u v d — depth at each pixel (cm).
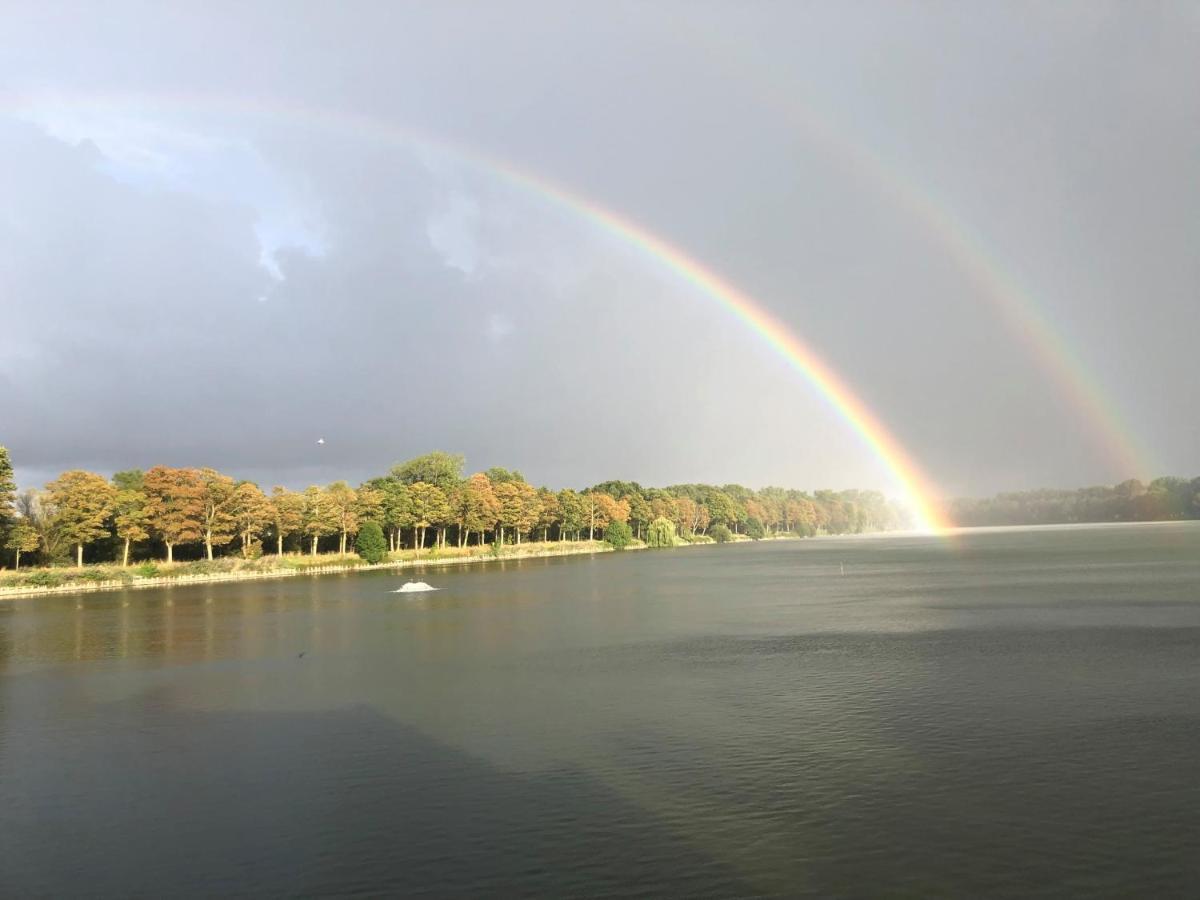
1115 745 3144
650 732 3488
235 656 5953
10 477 11619
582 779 2900
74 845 2484
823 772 2909
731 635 6400
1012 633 6047
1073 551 18350
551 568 16712
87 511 13100
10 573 12006
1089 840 2302
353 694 4459
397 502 18712
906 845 2292
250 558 15400
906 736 3334
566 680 4666
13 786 3044
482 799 2734
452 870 2228
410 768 3092
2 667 5744
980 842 2303
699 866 2197
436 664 5341
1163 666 4628
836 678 4528
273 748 3428
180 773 3139
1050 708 3722
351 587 12231
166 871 2292
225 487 14912
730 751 3184
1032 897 1997
